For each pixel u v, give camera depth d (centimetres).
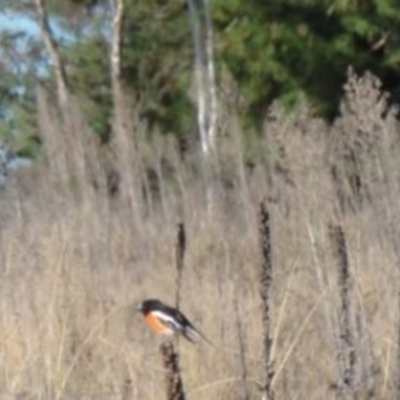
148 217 2222
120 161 2528
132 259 1783
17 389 1291
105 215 2062
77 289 1489
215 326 1324
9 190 2155
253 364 1280
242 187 1989
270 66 3531
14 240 1627
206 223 1781
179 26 3762
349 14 3506
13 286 1473
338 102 3544
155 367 1305
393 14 3506
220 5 3584
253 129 3388
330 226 1053
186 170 2630
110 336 1412
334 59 3534
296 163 1683
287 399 1244
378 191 1666
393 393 1144
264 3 3544
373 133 1866
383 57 3553
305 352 1279
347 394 1048
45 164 2498
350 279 1099
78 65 3878
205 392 1283
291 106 3531
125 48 3753
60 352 1319
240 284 1382
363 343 1098
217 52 3578
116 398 1277
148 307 1155
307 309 1332
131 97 3753
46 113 2662
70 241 1644
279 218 1598
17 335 1362
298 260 1454
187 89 3666
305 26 3531
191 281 1556
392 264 1346
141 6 3762
